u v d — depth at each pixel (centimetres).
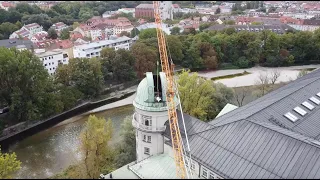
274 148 5125
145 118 6512
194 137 5991
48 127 11362
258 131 5472
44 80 11500
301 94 7638
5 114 11350
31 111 10962
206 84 9756
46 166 8756
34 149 9844
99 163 7300
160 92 6519
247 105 7838
